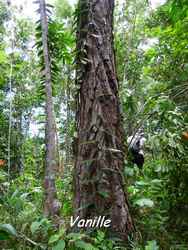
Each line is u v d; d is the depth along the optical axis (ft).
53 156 8.80
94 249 6.50
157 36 13.79
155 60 13.61
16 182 13.43
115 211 7.58
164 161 9.33
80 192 7.72
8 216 8.31
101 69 7.93
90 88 7.89
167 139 9.04
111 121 7.84
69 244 6.75
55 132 9.12
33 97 21.74
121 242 7.40
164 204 9.32
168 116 9.30
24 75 23.48
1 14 23.17
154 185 9.08
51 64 10.42
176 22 12.51
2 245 7.27
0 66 18.08
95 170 7.64
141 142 9.89
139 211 8.54
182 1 11.60
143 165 9.98
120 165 7.82
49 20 10.33
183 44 12.51
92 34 8.04
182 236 8.89
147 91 12.83
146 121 9.96
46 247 6.96
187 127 9.35
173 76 12.37
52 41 10.33
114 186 7.64
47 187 8.63
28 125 24.25
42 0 9.83
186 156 9.41
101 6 8.21
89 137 7.74
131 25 19.17
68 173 11.57
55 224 7.93
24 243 7.22
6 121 23.09
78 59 8.11
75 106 8.17
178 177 9.52
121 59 17.07
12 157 20.83
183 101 10.86
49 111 9.08
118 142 7.88
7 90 23.58
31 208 9.32
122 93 11.15
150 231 8.34
